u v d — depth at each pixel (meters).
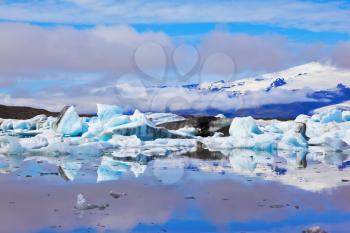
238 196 9.77
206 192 10.23
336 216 8.00
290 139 23.39
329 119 32.38
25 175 12.73
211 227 7.34
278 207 8.68
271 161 17.23
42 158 17.59
